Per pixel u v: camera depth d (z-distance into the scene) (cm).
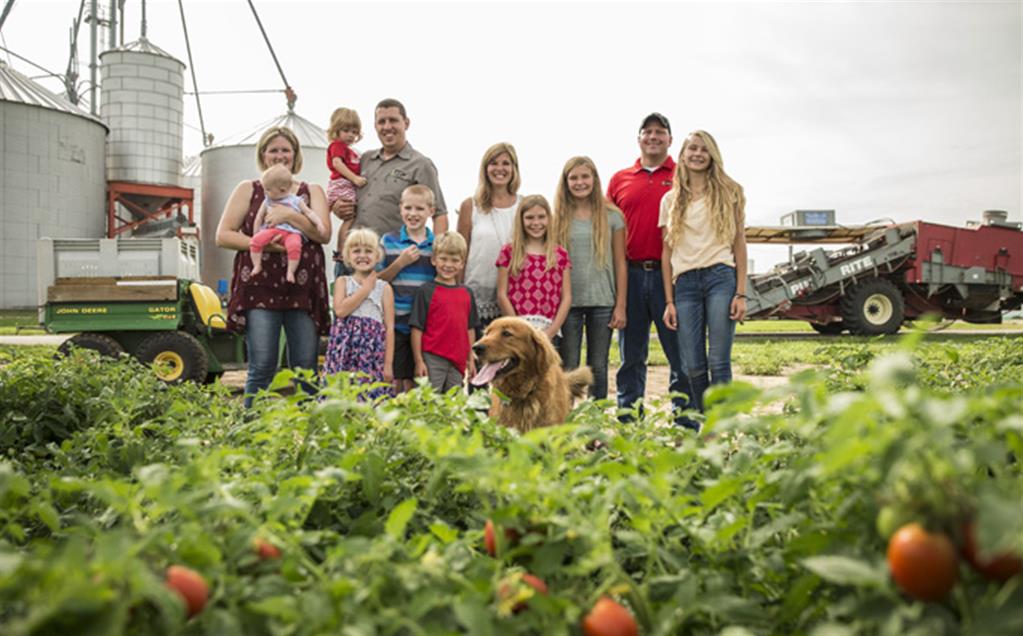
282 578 143
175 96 3709
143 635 124
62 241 1012
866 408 115
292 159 605
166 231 3534
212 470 168
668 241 586
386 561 143
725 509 188
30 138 3334
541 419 510
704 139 562
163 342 970
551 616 137
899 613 115
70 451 327
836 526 144
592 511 156
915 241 1991
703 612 152
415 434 207
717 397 150
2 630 116
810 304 2031
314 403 255
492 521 158
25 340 1830
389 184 622
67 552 108
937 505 110
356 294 563
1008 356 520
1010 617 103
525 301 594
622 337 652
